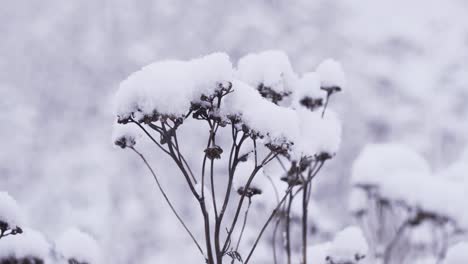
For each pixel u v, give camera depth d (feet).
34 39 50.24
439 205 12.13
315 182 39.65
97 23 52.08
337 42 59.31
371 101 53.16
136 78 5.80
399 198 12.64
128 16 52.75
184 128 36.55
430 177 13.17
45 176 40.09
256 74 7.78
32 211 35.37
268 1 58.08
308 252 9.71
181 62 6.14
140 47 51.65
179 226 31.78
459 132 50.24
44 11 52.49
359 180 13.48
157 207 33.91
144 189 35.35
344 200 38.93
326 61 8.64
